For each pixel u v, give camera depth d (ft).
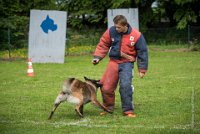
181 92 45.09
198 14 109.29
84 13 116.98
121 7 110.32
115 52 34.37
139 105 38.78
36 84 51.70
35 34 75.66
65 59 83.41
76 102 32.91
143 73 34.47
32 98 42.65
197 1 104.94
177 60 77.46
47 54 75.97
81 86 33.22
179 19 105.81
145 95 43.60
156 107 37.83
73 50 95.35
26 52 93.50
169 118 33.58
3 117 34.45
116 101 40.96
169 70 63.62
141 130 30.01
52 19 75.15
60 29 75.56
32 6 111.14
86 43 103.35
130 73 34.30
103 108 34.30
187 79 54.19
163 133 29.25
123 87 34.12
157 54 89.35
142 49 34.30
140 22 111.14
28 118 34.12
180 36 105.70
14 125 31.81
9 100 41.57
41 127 31.14
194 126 31.17
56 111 36.60
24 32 102.68
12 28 98.68
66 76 58.65
